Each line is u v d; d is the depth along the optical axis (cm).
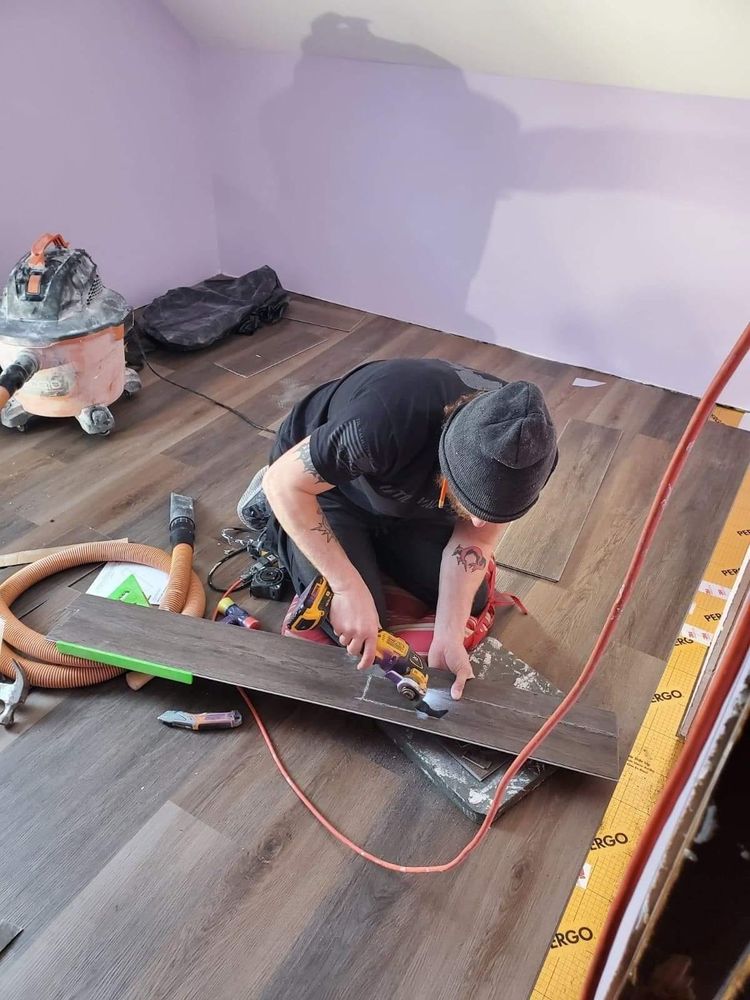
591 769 140
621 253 265
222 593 182
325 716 155
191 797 139
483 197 277
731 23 188
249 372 278
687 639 178
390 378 127
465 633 159
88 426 229
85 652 154
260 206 327
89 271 221
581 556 202
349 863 131
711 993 60
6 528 197
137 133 285
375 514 160
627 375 289
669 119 235
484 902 127
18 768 141
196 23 280
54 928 120
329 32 258
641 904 60
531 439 102
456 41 238
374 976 117
